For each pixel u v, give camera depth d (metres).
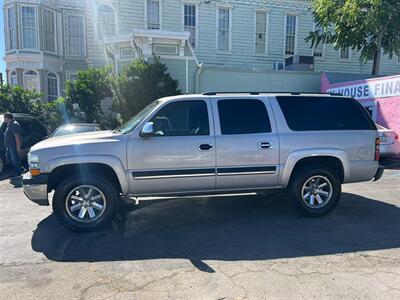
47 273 3.90
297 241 4.79
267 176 5.55
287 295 3.40
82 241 4.84
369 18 13.86
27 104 14.95
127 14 20.25
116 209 5.25
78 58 20.48
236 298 3.35
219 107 5.48
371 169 5.89
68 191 5.08
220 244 4.70
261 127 5.54
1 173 9.95
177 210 6.24
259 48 22.42
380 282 3.65
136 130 5.20
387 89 12.43
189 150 5.25
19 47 18.84
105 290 3.52
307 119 5.71
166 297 3.38
